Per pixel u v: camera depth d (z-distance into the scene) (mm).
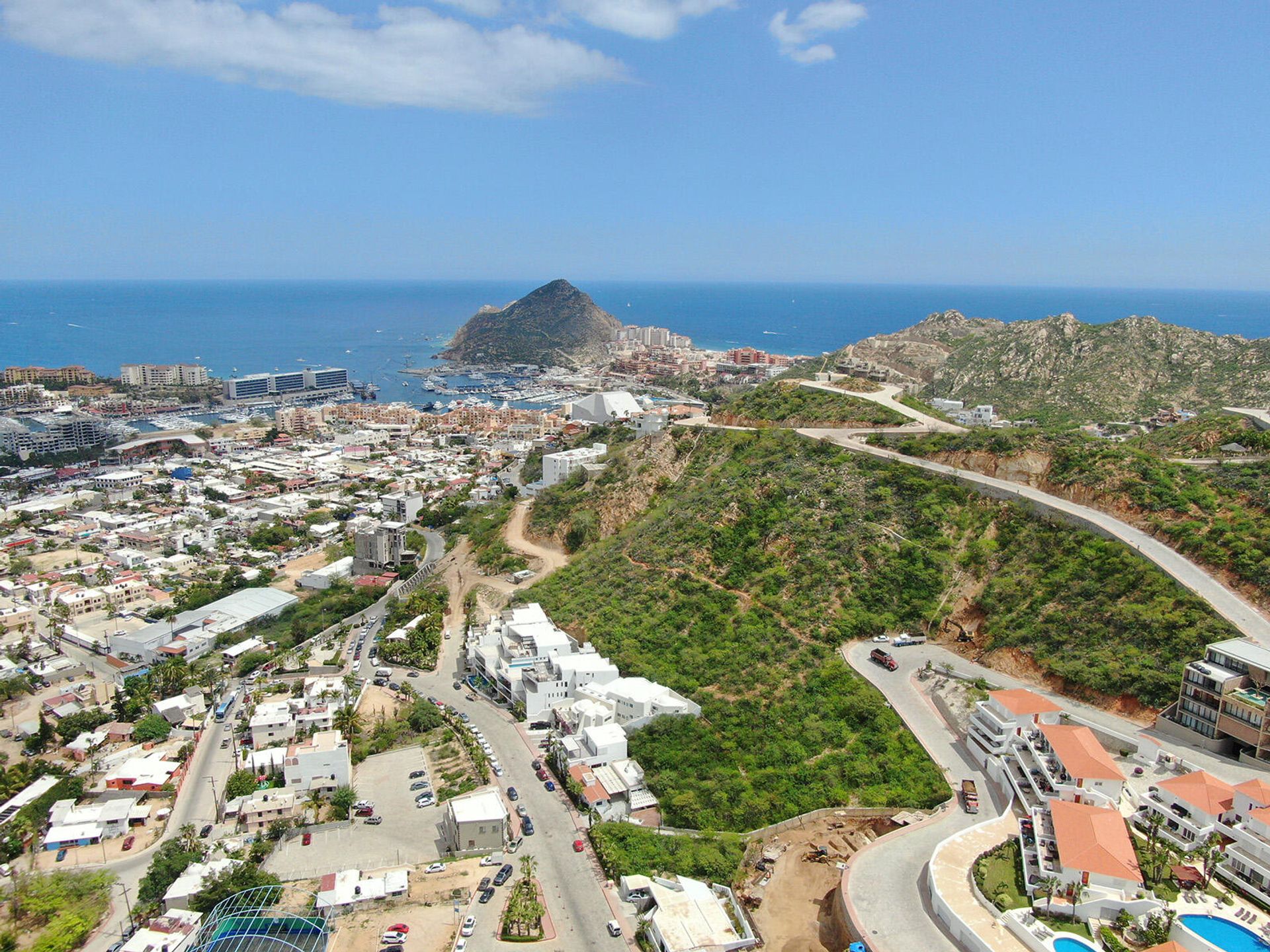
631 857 119375
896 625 162250
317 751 142500
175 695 181875
